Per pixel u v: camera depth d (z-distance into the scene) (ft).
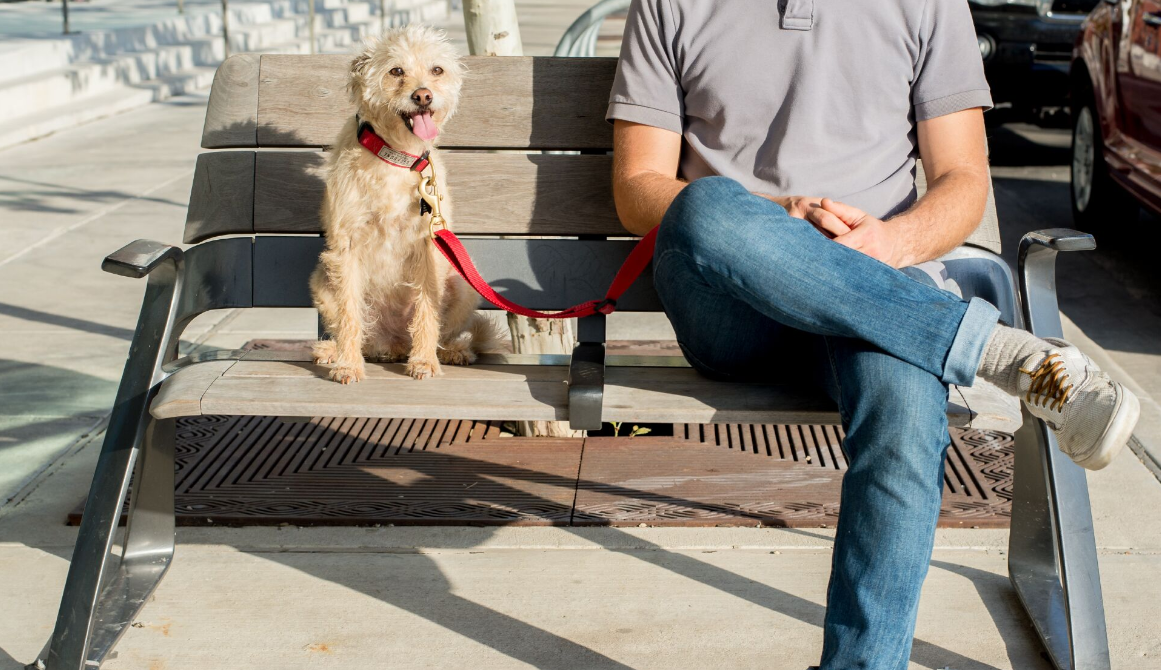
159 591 8.31
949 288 7.87
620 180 8.03
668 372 7.77
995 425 6.61
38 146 28.19
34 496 9.88
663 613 8.06
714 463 10.61
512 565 8.74
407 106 7.78
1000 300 8.14
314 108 8.77
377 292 8.48
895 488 5.99
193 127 31.37
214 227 8.76
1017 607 8.13
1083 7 23.94
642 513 9.53
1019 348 6.16
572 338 11.87
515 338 11.48
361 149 8.04
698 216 6.58
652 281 8.63
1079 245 7.18
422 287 8.10
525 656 7.51
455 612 8.06
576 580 8.52
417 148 8.23
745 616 8.02
